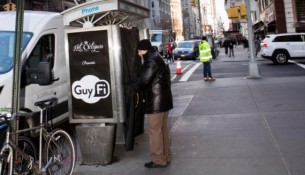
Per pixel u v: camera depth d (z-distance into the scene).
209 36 34.50
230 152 6.16
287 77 15.34
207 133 7.46
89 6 6.55
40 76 6.46
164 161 5.72
